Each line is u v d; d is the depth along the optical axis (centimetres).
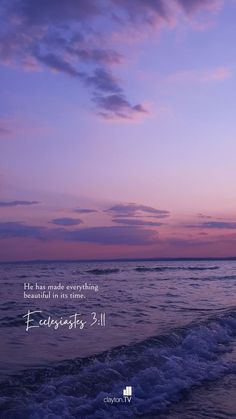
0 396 700
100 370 836
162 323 1476
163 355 980
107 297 2386
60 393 719
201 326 1337
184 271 6328
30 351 1054
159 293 2652
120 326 1418
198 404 741
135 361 902
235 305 2025
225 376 907
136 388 773
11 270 6303
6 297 2372
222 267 8794
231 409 723
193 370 912
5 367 895
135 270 6481
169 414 693
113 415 670
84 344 1136
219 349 1140
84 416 652
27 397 696
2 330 1352
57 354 1020
